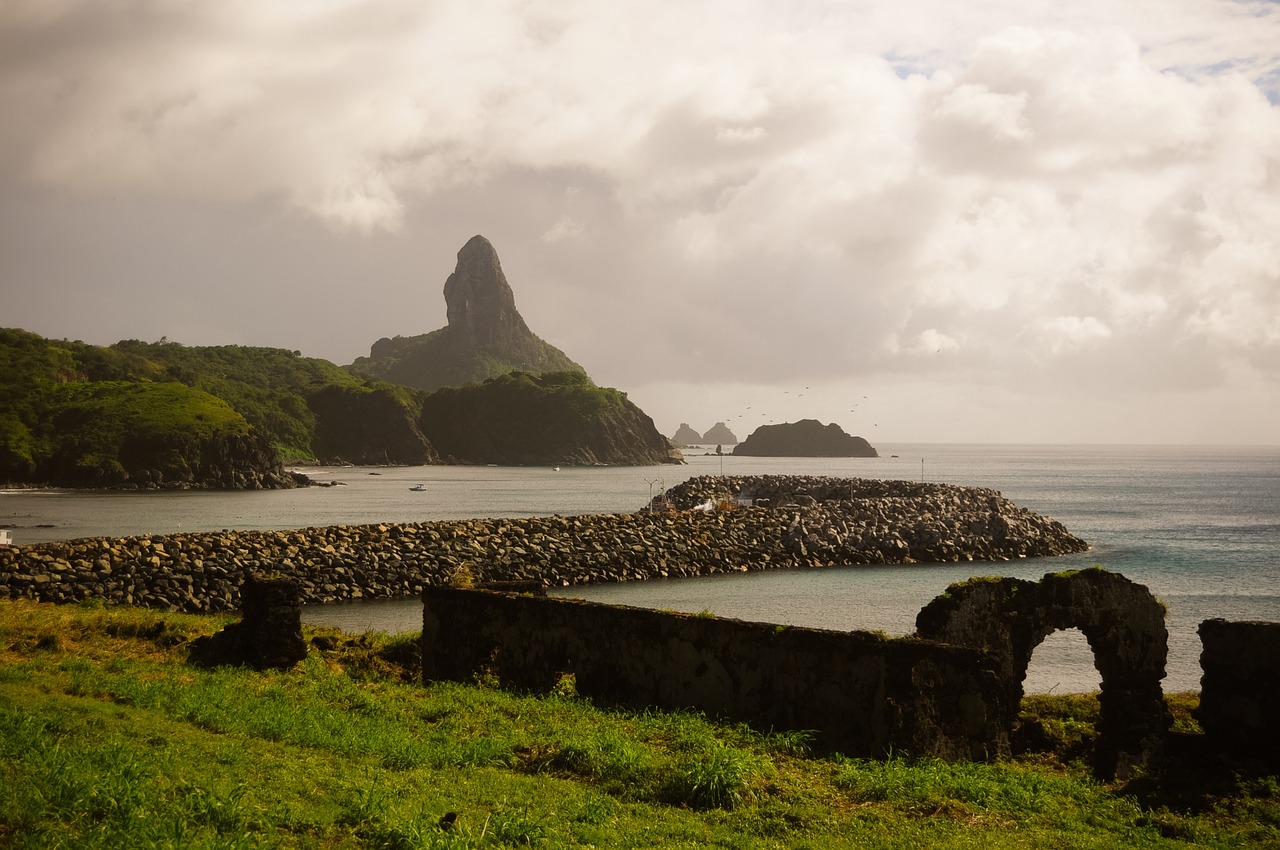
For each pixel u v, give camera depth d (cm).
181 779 1053
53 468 16700
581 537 5484
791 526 6066
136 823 897
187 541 4669
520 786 1202
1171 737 1622
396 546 4988
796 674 1520
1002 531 6362
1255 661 1537
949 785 1296
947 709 1449
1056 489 15550
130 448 16588
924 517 6431
